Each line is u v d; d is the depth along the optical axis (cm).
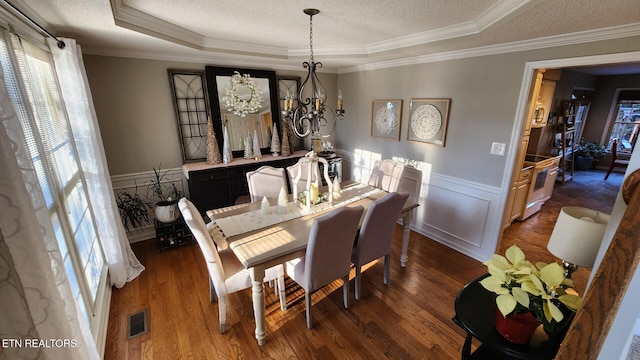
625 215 60
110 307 231
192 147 361
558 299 111
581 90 587
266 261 177
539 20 183
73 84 202
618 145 661
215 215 243
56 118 186
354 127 452
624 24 189
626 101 630
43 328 86
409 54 317
